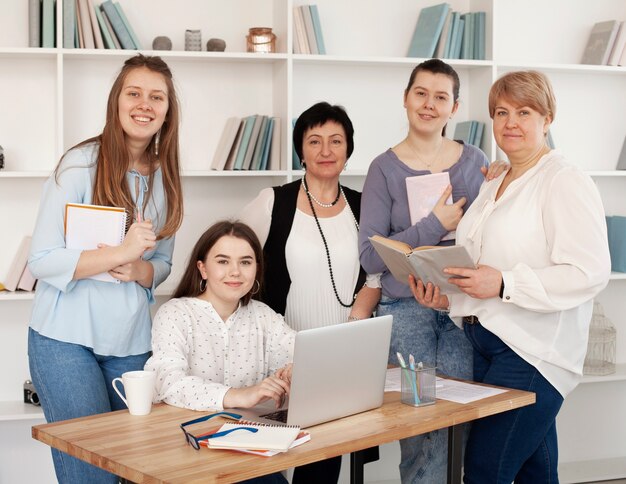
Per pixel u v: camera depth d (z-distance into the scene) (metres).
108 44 3.80
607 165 4.68
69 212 2.60
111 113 2.70
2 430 4.07
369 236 3.18
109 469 1.96
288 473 4.08
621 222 4.46
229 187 4.18
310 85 4.23
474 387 2.67
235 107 4.16
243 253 2.74
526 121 2.65
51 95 3.96
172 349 2.59
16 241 3.97
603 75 4.64
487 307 2.69
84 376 2.65
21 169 3.94
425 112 3.16
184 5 4.07
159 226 2.88
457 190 3.20
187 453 2.00
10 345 4.03
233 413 2.30
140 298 2.78
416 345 3.16
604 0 4.62
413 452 3.35
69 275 2.57
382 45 4.31
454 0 4.38
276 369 2.84
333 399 2.29
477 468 2.73
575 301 2.55
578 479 4.48
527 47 4.53
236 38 4.13
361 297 3.23
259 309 2.87
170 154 2.84
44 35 3.71
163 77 2.74
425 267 2.69
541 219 2.61
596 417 4.78
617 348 4.75
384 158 3.26
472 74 4.32
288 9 3.91
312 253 3.20
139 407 2.31
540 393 2.66
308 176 3.31
